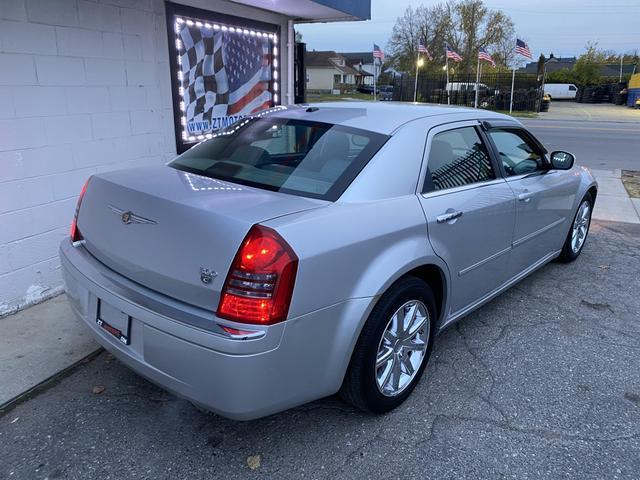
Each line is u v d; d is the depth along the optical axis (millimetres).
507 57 55125
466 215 3031
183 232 2135
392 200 2611
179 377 2115
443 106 3561
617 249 5789
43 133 3879
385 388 2672
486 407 2842
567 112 37438
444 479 2311
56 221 4055
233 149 3018
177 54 5250
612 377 3184
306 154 2791
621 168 12078
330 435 2572
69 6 3967
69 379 2969
